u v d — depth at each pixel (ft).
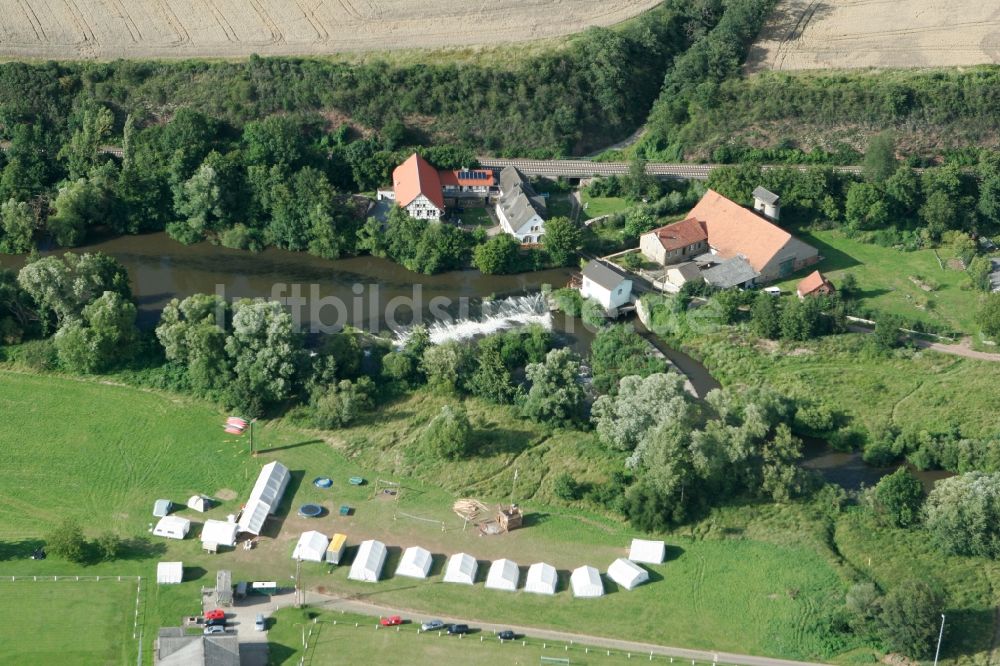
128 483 591.37
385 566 546.26
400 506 583.58
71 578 531.09
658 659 501.97
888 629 504.02
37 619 508.53
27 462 602.44
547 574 537.24
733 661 502.38
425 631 510.99
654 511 568.41
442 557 553.23
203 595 524.52
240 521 563.07
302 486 594.24
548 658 500.33
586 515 581.94
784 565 550.77
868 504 581.12
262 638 503.61
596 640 510.99
